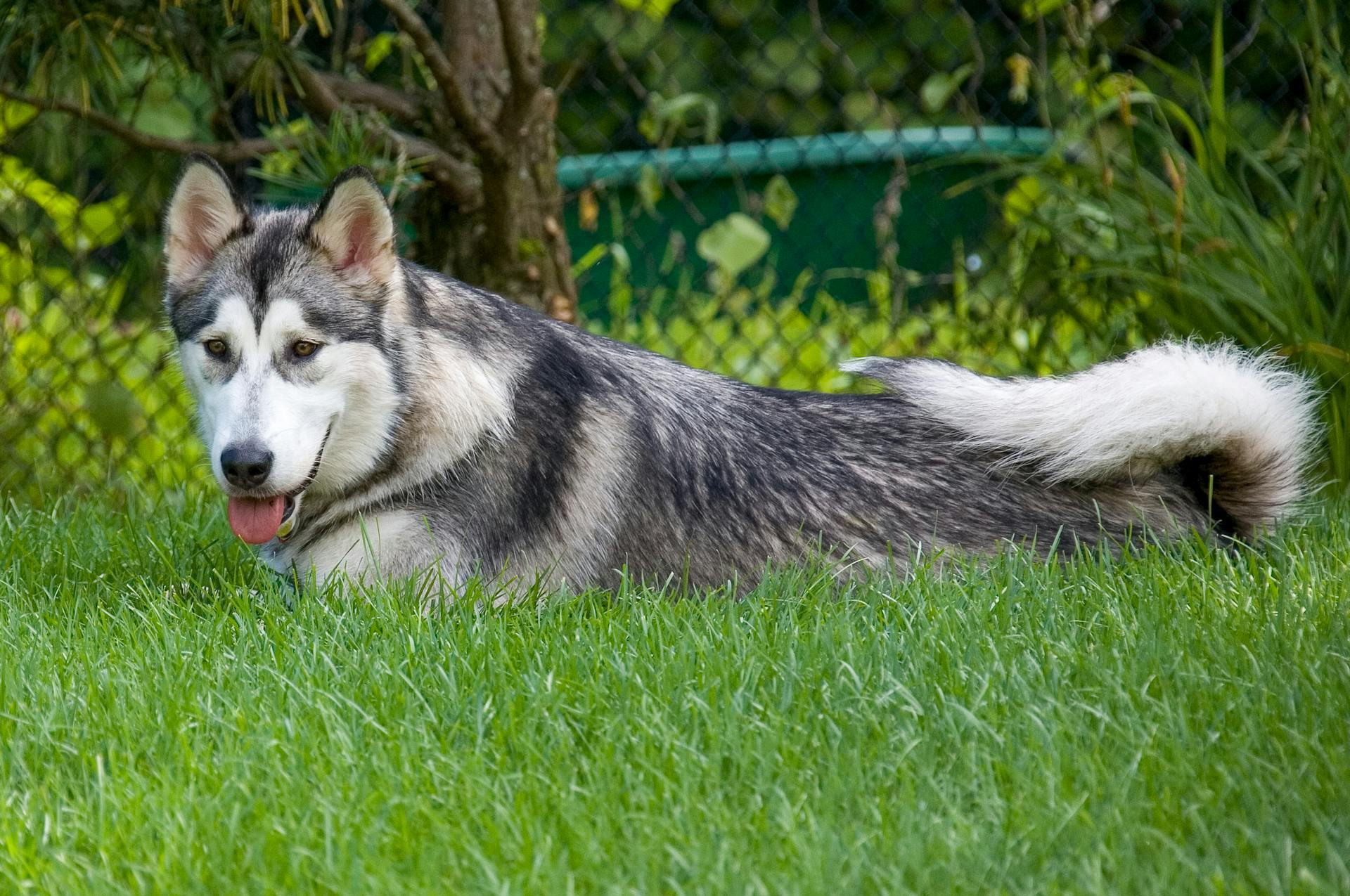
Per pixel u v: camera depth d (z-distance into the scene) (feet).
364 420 20.11
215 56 28.37
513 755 15.17
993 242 37.99
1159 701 15.83
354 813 13.64
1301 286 28.60
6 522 25.72
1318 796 13.34
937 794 13.80
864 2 49.19
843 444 22.70
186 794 14.01
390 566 20.57
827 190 44.37
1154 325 30.91
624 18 45.24
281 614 19.43
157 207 33.24
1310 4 28.45
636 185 39.50
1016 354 33.88
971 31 36.42
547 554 21.17
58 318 35.01
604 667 17.30
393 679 16.88
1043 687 16.08
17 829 13.58
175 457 31.96
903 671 16.85
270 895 12.19
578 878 12.49
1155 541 21.71
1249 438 22.09
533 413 21.08
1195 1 37.88
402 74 33.58
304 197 33.17
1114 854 12.44
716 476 21.90
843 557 21.43
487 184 30.66
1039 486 22.65
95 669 17.43
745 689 16.30
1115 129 37.14
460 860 12.84
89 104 30.25
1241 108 40.16
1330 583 19.95
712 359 39.73
